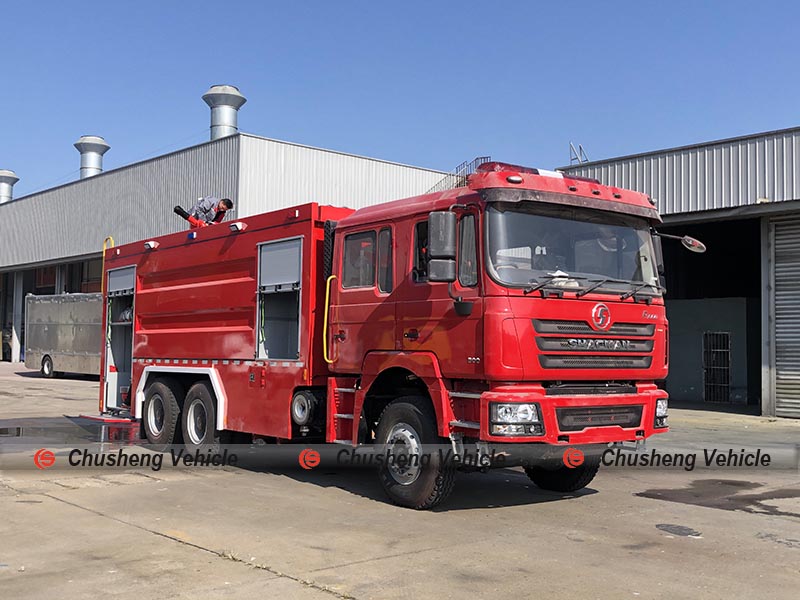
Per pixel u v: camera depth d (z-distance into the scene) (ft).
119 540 21.39
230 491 28.58
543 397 23.02
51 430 45.83
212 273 35.70
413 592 17.26
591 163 71.41
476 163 49.75
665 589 17.80
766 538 22.68
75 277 131.95
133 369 41.14
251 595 16.92
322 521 23.94
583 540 22.15
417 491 25.23
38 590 17.17
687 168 64.90
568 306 23.73
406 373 26.86
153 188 102.78
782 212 56.24
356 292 27.78
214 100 122.21
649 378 25.94
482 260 23.21
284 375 30.55
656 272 26.94
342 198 98.27
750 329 69.46
